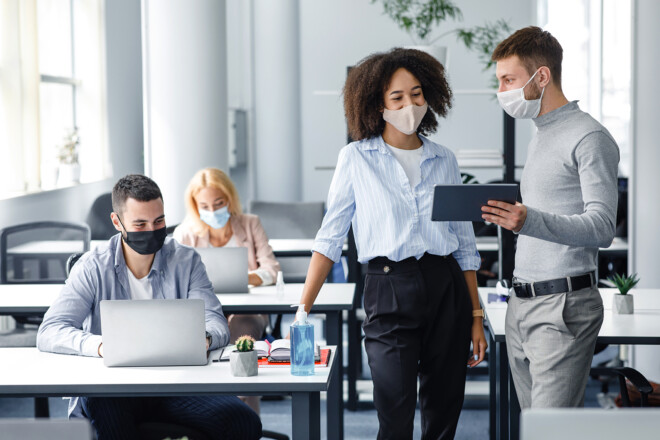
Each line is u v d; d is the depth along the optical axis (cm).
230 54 903
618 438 140
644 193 426
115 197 271
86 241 459
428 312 254
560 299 233
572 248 232
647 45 417
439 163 264
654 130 419
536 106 235
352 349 443
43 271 515
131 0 814
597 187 222
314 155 928
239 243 408
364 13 907
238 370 231
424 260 255
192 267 285
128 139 801
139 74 832
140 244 270
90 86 717
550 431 141
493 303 339
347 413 442
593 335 236
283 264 530
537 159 237
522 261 242
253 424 267
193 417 262
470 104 902
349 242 446
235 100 911
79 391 226
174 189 614
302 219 593
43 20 640
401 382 254
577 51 795
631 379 276
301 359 231
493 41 885
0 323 515
